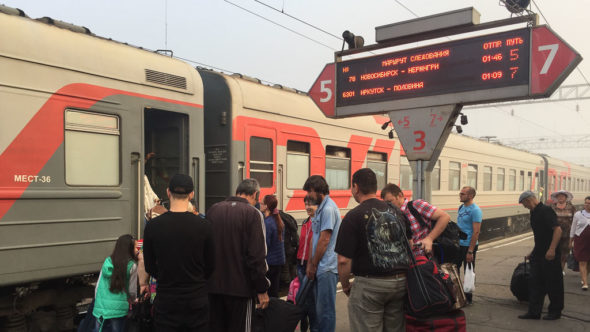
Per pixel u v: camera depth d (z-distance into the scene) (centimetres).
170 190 327
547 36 500
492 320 586
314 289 435
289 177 777
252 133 707
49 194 450
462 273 911
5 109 422
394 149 1073
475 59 543
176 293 313
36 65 448
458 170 1430
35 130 443
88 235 482
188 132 606
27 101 438
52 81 460
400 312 344
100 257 492
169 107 580
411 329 337
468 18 540
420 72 580
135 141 536
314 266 428
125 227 520
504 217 1925
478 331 541
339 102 643
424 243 386
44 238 445
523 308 645
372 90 617
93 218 487
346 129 911
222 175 682
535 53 506
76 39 491
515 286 654
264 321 391
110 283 379
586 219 771
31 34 450
